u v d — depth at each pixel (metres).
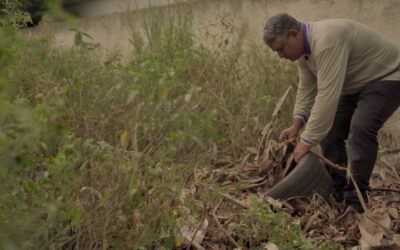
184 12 7.70
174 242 3.58
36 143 2.45
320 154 5.14
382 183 5.58
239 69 6.61
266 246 3.72
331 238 4.30
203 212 3.93
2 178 2.54
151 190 3.09
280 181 4.77
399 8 6.28
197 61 5.96
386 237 4.32
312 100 5.05
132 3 8.82
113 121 3.75
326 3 6.71
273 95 6.19
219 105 5.49
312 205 4.57
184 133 2.85
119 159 3.06
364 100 4.70
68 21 2.39
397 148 6.12
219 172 4.77
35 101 4.04
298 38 4.56
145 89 3.12
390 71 4.68
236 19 7.34
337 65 4.46
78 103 3.79
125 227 3.07
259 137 5.54
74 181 3.01
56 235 3.02
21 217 2.78
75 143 3.05
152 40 7.13
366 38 4.64
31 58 4.00
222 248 3.96
